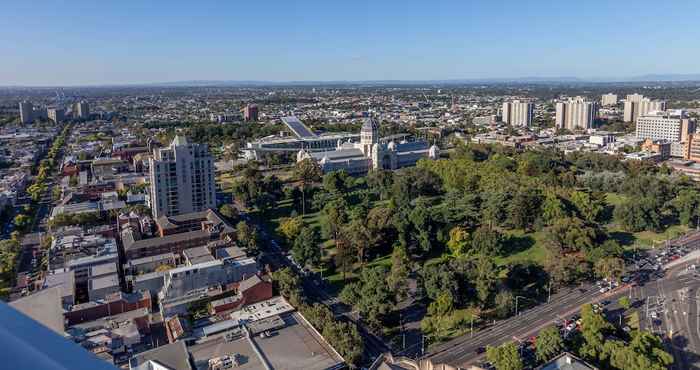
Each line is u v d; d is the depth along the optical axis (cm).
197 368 15900
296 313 19750
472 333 19950
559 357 15988
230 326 18462
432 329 19775
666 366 16538
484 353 18488
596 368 15375
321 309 19050
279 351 17000
